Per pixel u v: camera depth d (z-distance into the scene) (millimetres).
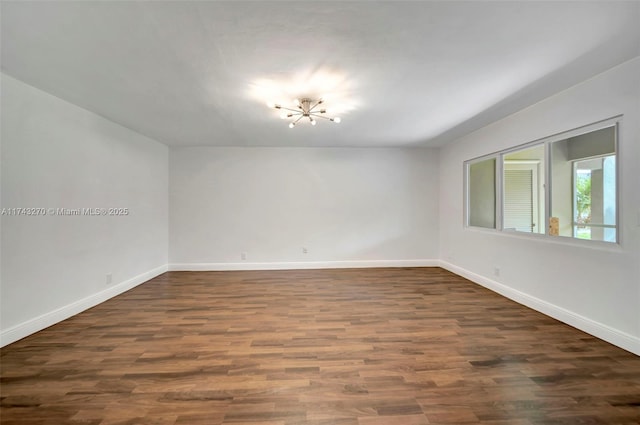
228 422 1515
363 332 2615
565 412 1584
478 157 4281
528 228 3375
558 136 2895
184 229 5238
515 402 1668
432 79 2510
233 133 4375
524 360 2123
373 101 3027
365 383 1852
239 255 5324
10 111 2453
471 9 1604
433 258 5547
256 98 2928
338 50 2035
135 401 1673
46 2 1518
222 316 3021
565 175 2863
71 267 3066
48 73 2373
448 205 5215
